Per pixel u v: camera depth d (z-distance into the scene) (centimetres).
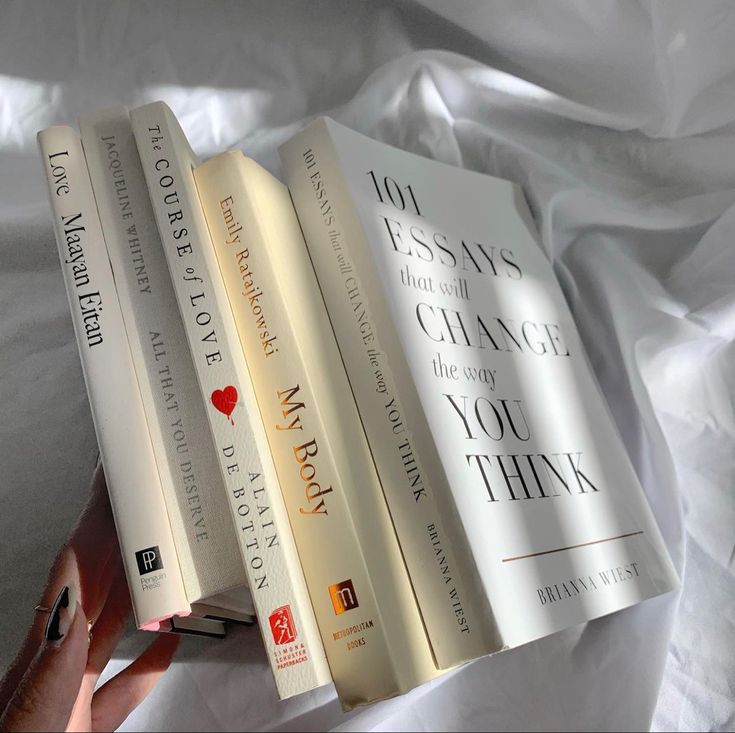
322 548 39
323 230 47
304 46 58
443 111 60
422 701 53
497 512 43
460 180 55
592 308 60
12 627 52
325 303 46
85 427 55
